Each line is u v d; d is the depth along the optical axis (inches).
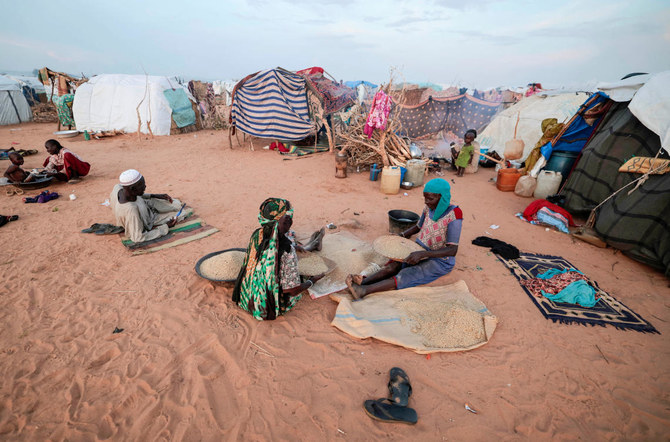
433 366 115.0
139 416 96.2
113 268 169.5
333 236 202.8
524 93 625.0
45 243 193.9
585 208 241.8
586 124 283.9
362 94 699.4
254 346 122.3
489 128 488.4
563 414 99.3
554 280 159.8
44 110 802.8
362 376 110.8
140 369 111.0
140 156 435.5
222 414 97.5
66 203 259.9
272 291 125.3
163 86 601.3
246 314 138.8
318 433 92.5
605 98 264.7
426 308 139.4
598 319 138.9
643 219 182.7
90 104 581.6
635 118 224.1
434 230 155.9
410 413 96.9
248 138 571.2
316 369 113.2
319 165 396.2
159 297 147.6
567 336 129.8
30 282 156.1
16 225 217.8
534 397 104.5
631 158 207.2
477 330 128.2
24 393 101.7
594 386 108.7
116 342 122.1
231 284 152.8
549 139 306.0
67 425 93.0
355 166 385.4
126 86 580.7
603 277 172.1
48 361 113.2
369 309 139.8
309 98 454.6
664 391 107.1
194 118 665.0
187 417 96.3
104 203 260.2
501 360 118.1
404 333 127.1
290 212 124.4
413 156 356.2
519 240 213.9
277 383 107.5
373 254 182.9
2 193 277.3
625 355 121.0
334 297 146.6
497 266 179.8
